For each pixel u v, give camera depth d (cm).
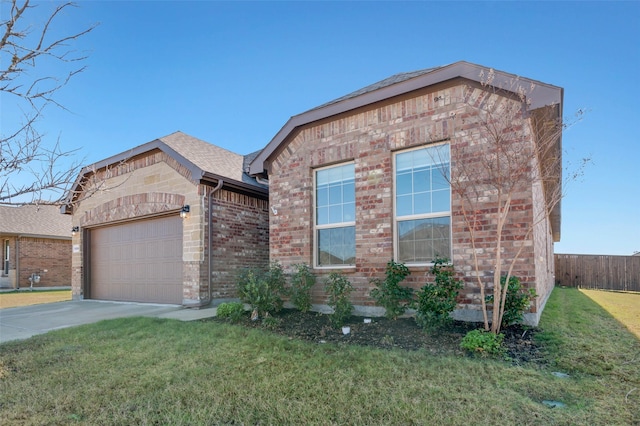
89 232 1358
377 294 662
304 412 325
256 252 1146
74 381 416
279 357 473
